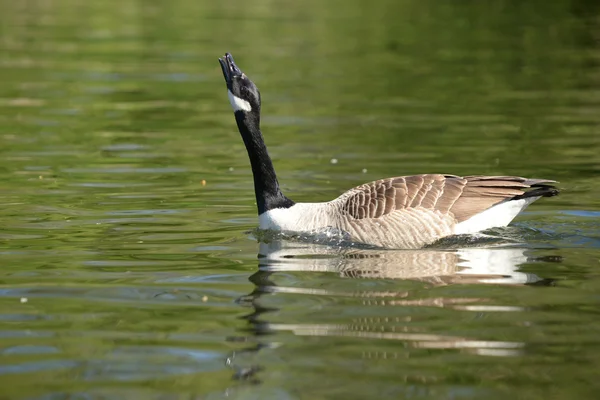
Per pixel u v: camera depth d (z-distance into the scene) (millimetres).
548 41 38812
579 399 8461
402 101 27797
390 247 13898
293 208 15000
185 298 11422
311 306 11016
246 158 20984
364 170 19766
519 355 9469
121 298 11445
